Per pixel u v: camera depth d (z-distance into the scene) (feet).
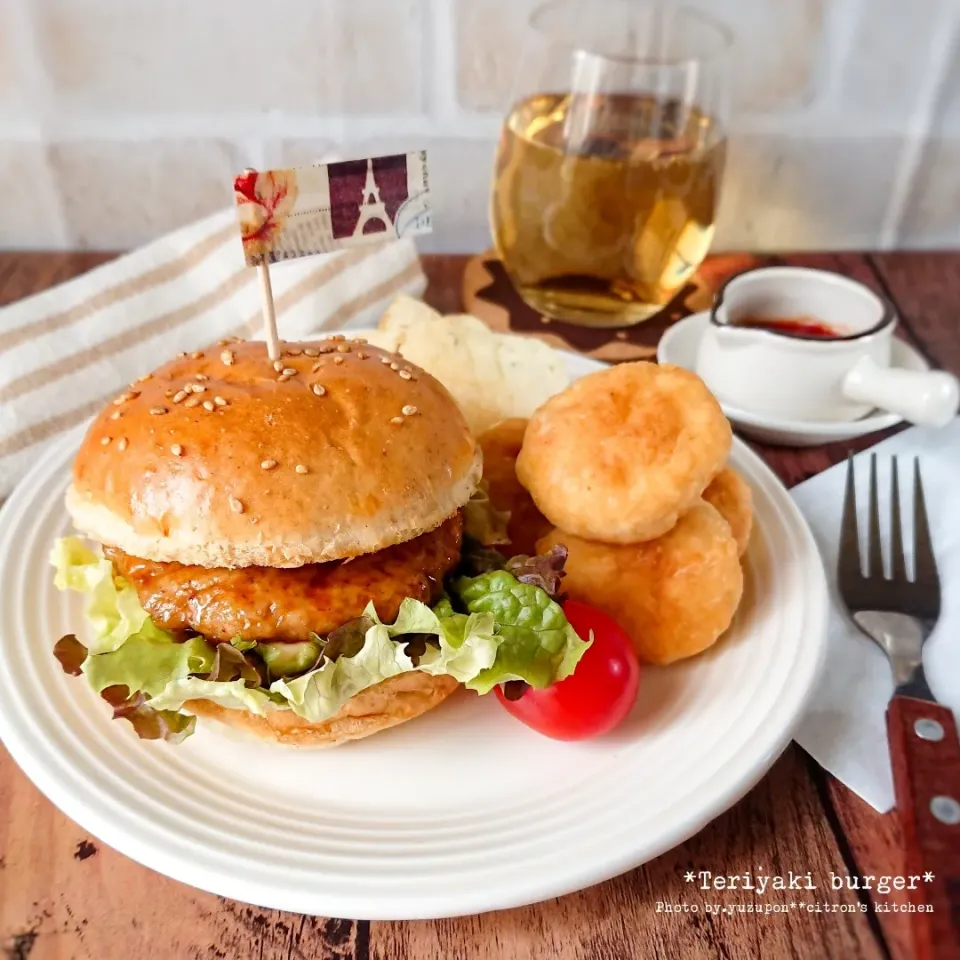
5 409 1.07
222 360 0.83
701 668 0.86
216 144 1.42
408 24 1.34
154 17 1.32
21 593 0.86
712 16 1.36
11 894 0.69
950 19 1.36
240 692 0.73
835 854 0.74
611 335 1.30
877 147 1.47
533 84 1.21
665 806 0.72
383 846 0.70
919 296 1.44
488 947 0.68
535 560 0.83
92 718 0.78
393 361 0.86
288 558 0.74
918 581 0.93
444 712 0.83
